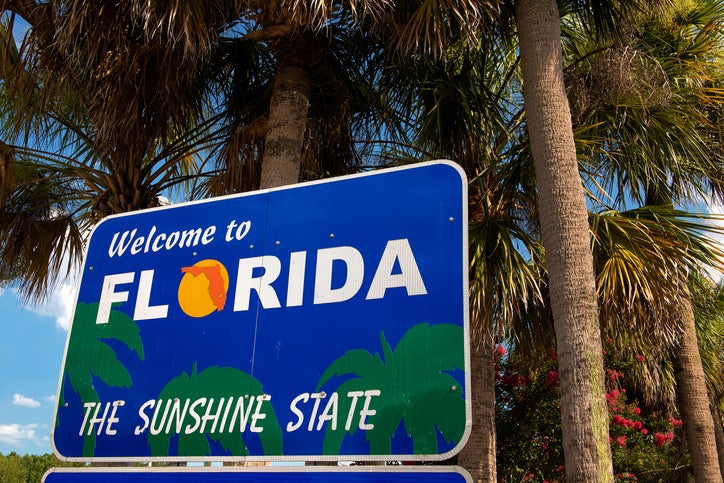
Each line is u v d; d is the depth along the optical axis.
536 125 3.76
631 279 4.41
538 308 5.04
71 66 4.47
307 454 1.89
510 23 4.86
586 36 5.48
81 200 5.85
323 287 2.10
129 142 4.83
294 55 4.74
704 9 5.70
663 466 7.75
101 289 2.43
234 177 5.30
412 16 4.00
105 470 2.08
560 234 3.46
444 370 1.83
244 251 2.28
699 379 5.58
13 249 5.56
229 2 4.58
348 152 5.79
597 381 3.13
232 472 1.93
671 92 4.93
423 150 5.25
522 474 6.83
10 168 5.13
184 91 4.89
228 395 2.07
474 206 4.98
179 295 2.30
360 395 1.90
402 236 2.06
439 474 1.71
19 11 4.61
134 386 2.21
